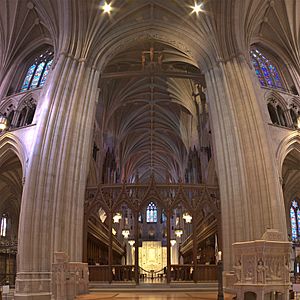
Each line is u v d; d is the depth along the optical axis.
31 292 18.73
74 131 22.52
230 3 23.81
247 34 25.61
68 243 20.75
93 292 20.80
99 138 35.03
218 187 24.55
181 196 24.23
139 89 36.41
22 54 27.78
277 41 28.23
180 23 25.72
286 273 10.65
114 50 26.06
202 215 30.05
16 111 24.75
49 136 21.44
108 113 35.88
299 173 31.50
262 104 23.61
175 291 21.16
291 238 32.50
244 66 23.66
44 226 20.00
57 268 16.97
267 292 10.26
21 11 26.28
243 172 21.70
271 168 21.23
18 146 22.84
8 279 31.83
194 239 23.77
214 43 24.61
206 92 25.47
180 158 47.28
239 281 10.93
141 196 24.53
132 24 25.75
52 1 24.70
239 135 22.41
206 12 24.36
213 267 23.62
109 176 37.59
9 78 26.80
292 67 27.61
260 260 10.47
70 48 23.94
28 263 19.22
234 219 21.48
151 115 41.81
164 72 27.06
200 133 34.59
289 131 24.34
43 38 27.62
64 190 21.20
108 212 24.05
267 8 26.36
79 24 24.19
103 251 37.91
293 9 26.59
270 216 20.50
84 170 22.41
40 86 25.70
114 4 24.52
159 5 25.19
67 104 22.70
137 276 23.20
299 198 34.12
